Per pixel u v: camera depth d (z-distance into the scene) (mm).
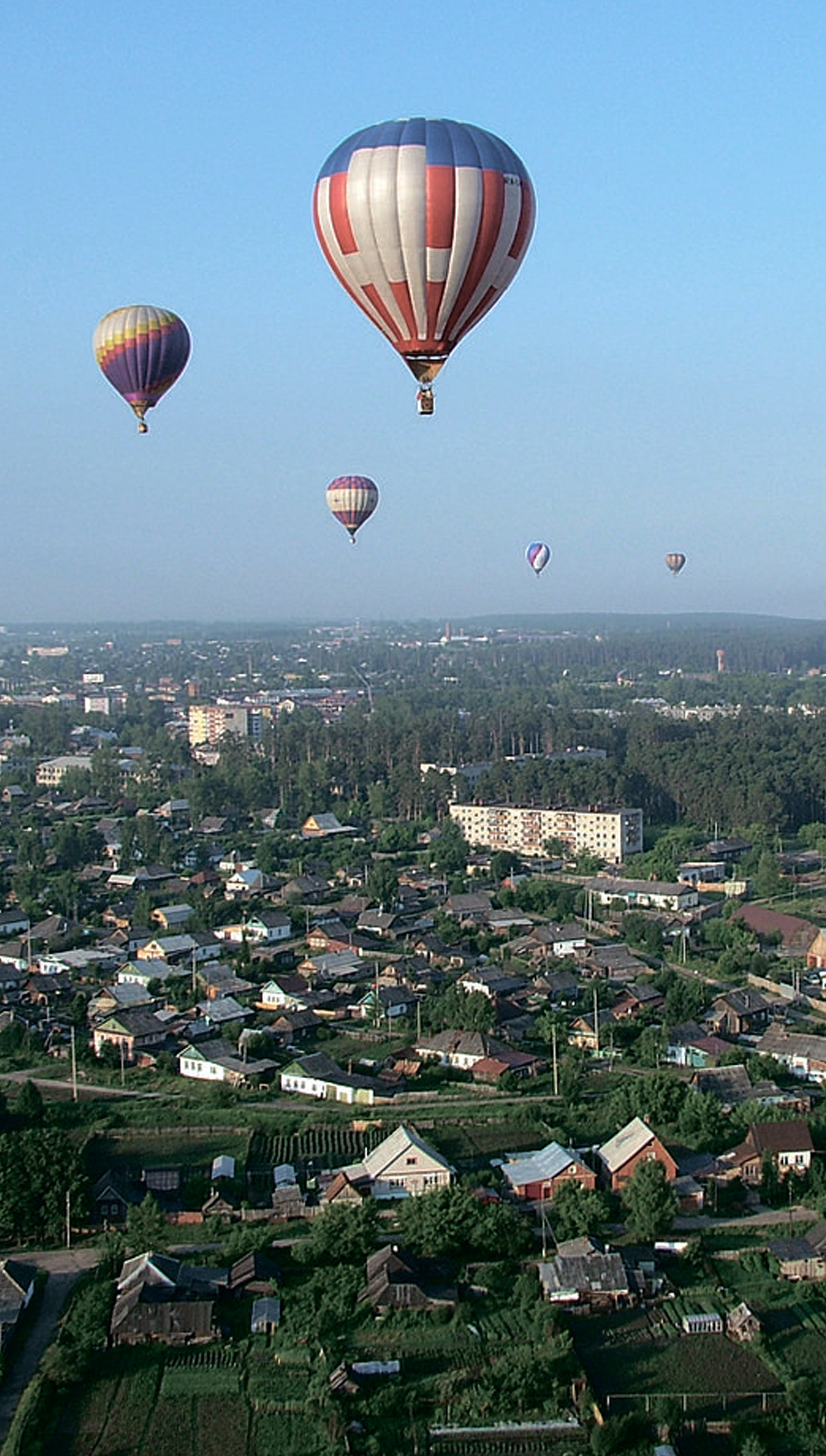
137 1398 71875
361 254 82375
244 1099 115500
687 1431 68312
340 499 133875
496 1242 84312
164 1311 77438
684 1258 84438
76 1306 78938
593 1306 79750
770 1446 67312
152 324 110812
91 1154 103625
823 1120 102188
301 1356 75062
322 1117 109938
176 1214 91812
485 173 80000
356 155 81125
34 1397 70750
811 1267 83312
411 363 87812
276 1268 83562
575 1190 89688
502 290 85312
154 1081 120812
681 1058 123812
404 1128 99625
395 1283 79562
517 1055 121625
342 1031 133625
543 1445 67750
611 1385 72375
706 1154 99688
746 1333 76375
